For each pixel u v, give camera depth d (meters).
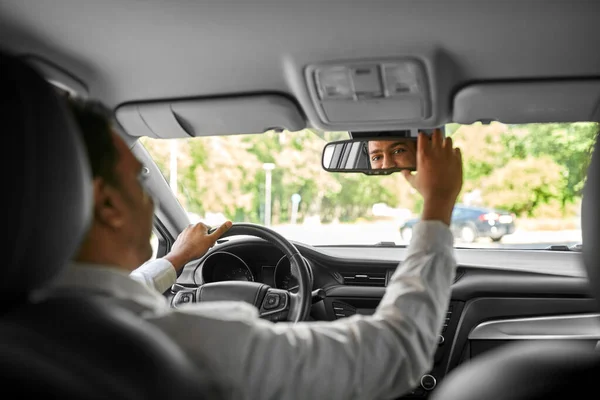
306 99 2.19
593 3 1.74
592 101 2.16
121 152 1.19
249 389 1.12
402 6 1.79
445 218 1.38
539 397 0.87
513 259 3.41
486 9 1.79
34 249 0.95
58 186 0.97
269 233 2.72
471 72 2.07
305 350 1.15
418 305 1.26
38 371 0.88
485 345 3.28
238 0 1.80
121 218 1.17
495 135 6.38
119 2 1.84
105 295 1.14
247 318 1.17
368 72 2.04
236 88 2.25
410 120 2.26
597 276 1.05
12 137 0.93
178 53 2.09
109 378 0.90
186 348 1.11
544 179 6.12
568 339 3.23
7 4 1.90
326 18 1.86
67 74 2.26
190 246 2.19
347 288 3.34
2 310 0.99
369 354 1.18
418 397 3.27
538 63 2.01
